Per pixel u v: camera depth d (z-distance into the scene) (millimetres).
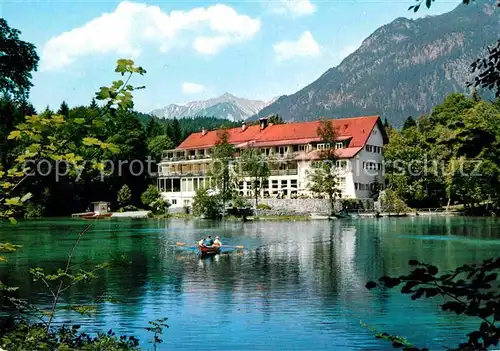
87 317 16906
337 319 16656
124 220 77062
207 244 34844
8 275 25125
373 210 81625
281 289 21641
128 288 21922
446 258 31141
